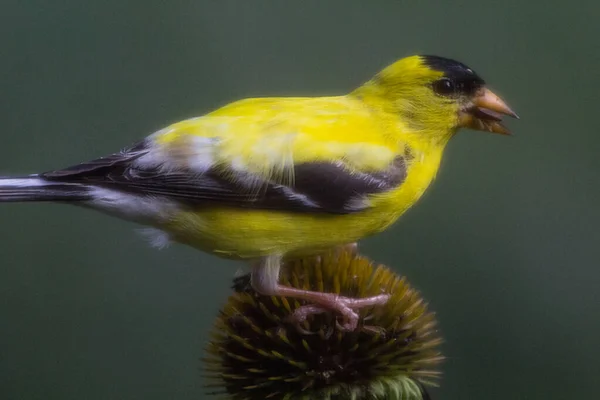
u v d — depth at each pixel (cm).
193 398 200
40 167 200
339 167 193
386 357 192
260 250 193
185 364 200
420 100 194
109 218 200
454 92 194
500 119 195
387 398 192
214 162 192
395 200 193
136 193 193
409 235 200
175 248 200
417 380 193
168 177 192
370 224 193
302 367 192
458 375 198
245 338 193
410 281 199
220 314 193
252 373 193
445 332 199
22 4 201
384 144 194
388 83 194
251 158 192
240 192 192
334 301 192
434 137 195
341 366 192
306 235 193
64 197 192
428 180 194
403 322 193
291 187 192
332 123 193
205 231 193
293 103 194
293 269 194
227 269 200
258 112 193
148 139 193
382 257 199
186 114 201
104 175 193
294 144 193
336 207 193
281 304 193
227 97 201
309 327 192
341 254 194
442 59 195
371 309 193
